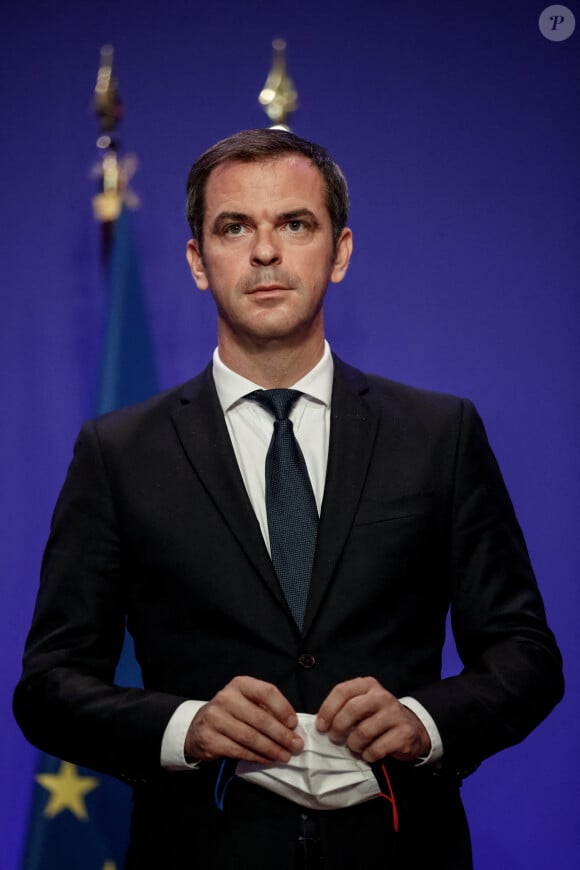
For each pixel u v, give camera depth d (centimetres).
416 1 927
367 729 484
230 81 931
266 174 579
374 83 921
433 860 524
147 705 524
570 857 841
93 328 905
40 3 940
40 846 841
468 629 569
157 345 901
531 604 572
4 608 880
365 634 538
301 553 550
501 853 843
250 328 571
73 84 934
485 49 918
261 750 486
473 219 902
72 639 563
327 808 504
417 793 529
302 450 584
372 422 588
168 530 556
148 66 933
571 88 910
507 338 888
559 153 904
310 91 923
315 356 597
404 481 567
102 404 886
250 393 588
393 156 912
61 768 854
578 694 852
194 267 632
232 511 552
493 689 532
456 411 600
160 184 921
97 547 573
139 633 564
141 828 541
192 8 938
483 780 852
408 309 895
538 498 869
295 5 934
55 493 892
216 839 514
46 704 545
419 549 555
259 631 531
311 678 525
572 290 889
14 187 923
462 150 910
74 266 912
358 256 902
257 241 570
